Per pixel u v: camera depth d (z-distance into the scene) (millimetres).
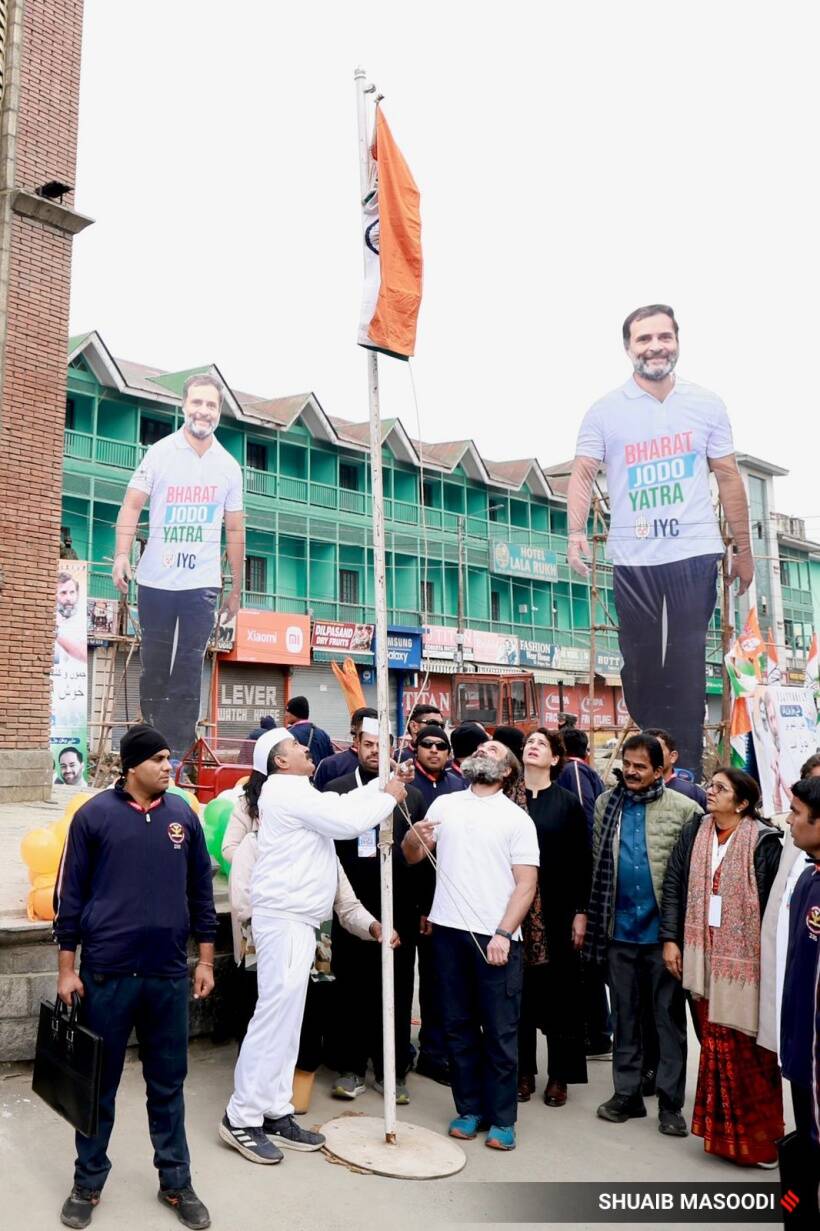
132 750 3828
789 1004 3678
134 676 25469
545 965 5238
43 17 11930
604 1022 6246
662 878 5012
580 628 41750
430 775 5797
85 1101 3506
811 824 3619
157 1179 4000
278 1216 3758
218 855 6711
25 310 11586
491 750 4988
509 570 37688
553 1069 5230
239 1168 4145
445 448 37562
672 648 16781
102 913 3719
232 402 28969
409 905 5398
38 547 11609
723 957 4480
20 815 9883
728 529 17969
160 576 21859
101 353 25781
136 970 3721
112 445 26750
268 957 4406
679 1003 4973
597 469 17906
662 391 17188
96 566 26266
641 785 5094
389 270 4895
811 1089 3520
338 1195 3959
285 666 29688
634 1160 4492
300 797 4492
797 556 46750
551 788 5520
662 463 17031
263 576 31219
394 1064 4824
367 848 5391
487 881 4719
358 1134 4574
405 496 35781
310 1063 4840
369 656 31859
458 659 34250
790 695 15688
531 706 26531
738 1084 4430
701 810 5156
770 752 15133
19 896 5695
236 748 17719
